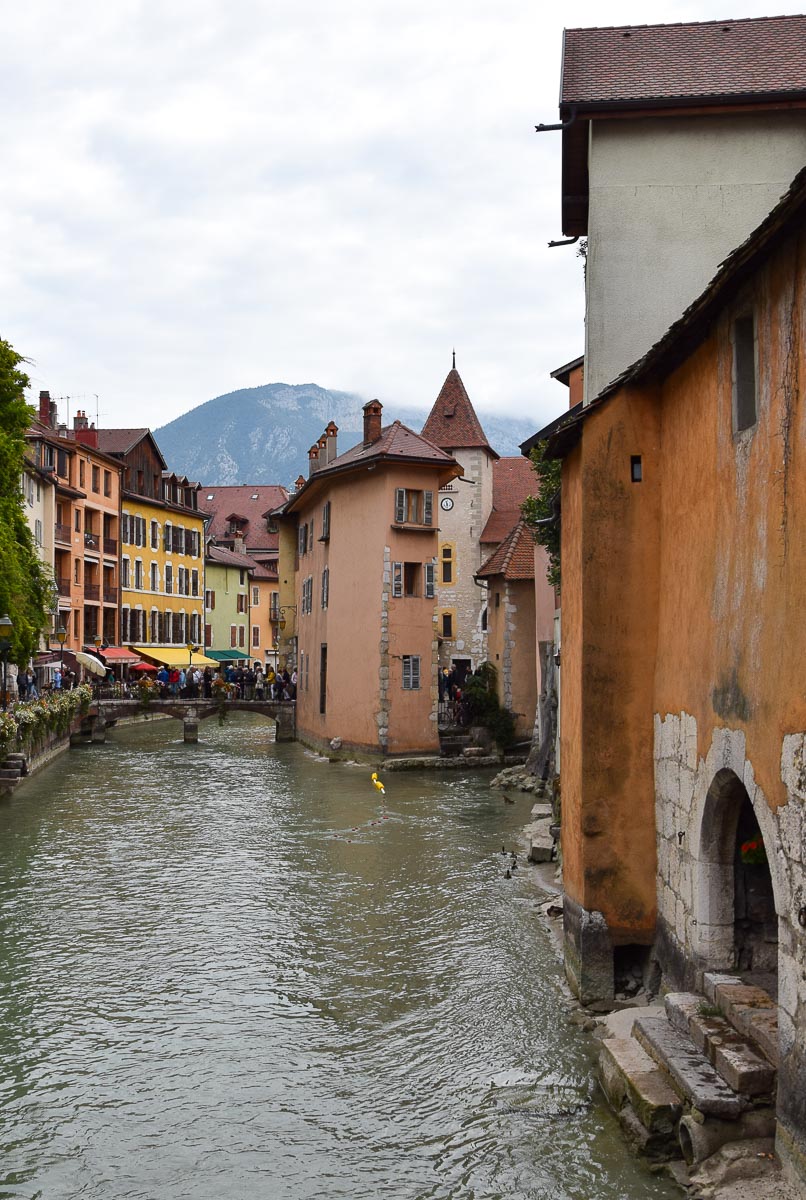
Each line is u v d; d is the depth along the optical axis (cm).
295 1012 1197
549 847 1923
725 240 1260
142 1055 1087
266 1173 855
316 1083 1016
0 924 1552
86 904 1666
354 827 2336
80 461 5603
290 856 2019
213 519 9444
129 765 3634
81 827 2356
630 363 1262
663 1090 834
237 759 3831
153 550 6694
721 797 906
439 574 4784
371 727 3575
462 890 1720
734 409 862
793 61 1309
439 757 3525
